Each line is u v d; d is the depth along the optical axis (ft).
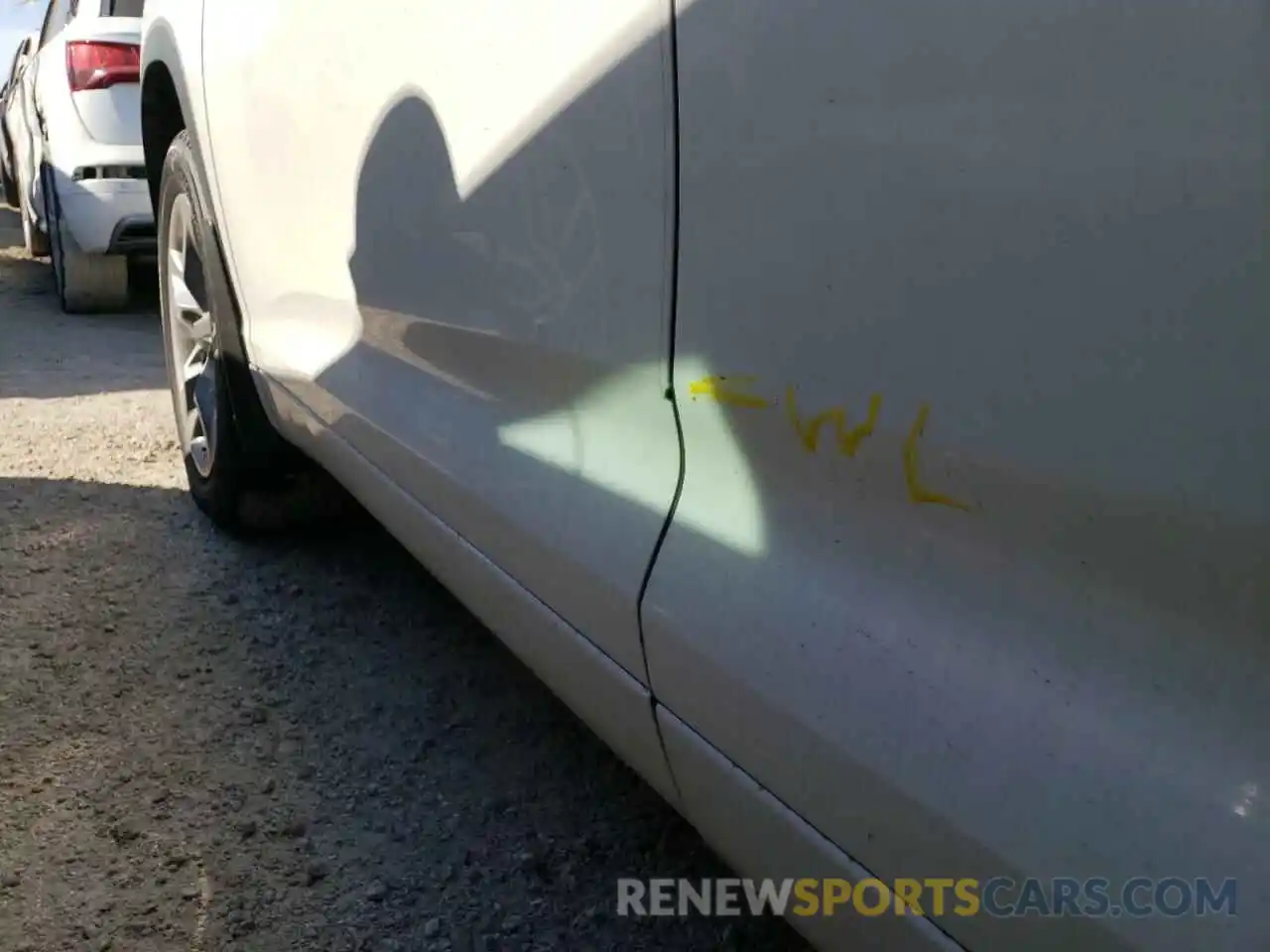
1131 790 2.79
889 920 3.43
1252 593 2.57
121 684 8.66
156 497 12.78
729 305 3.99
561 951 6.09
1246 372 2.49
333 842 6.93
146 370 19.71
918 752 3.29
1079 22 2.73
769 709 3.83
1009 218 2.95
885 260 3.33
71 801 7.22
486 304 5.73
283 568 10.91
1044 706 3.03
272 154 8.70
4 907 6.25
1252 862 2.53
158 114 12.12
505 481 5.67
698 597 4.21
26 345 21.49
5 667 8.82
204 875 6.59
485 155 5.53
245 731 8.11
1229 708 2.65
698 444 4.35
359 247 7.33
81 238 22.50
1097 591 2.94
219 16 9.51
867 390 3.48
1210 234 2.52
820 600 3.75
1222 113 2.47
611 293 4.66
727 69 3.83
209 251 10.36
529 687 8.86
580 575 4.93
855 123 3.36
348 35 7.03
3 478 13.26
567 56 4.76
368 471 7.63
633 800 7.42
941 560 3.38
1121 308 2.72
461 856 6.84
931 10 3.09
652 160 4.28
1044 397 2.94
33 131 26.58
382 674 8.99
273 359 9.30
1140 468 2.74
